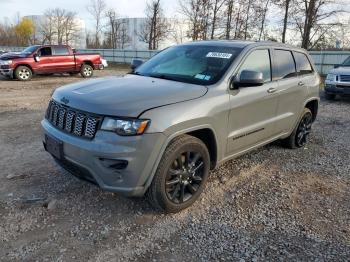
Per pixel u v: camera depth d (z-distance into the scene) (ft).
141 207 12.44
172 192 11.77
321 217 12.25
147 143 10.46
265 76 15.49
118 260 9.65
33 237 10.53
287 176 15.79
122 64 108.68
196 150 12.06
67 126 11.46
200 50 15.16
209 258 9.90
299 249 10.39
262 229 11.39
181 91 11.94
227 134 13.32
